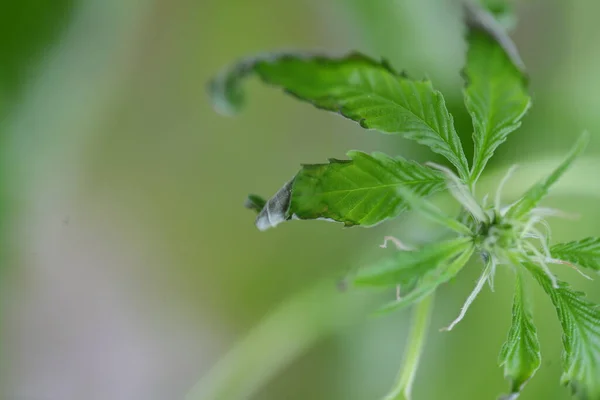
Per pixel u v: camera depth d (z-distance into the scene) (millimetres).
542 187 257
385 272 248
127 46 391
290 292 366
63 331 418
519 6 336
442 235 296
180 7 394
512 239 258
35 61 364
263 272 379
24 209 393
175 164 406
